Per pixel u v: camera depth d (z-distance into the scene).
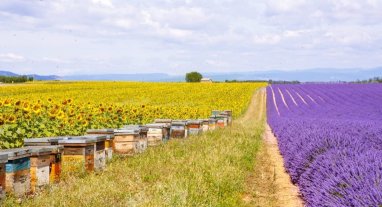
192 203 8.36
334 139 12.28
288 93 85.94
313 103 63.69
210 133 23.78
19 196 8.30
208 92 74.69
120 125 22.19
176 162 13.09
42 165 9.03
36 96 51.44
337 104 58.91
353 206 6.24
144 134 16.08
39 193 8.80
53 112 17.22
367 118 37.53
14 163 8.10
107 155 13.09
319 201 7.36
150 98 61.69
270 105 64.06
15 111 16.02
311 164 10.36
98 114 22.61
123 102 54.56
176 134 21.31
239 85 99.50
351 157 9.01
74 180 9.83
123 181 10.26
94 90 69.50
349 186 6.83
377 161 7.62
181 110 38.94
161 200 8.20
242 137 22.30
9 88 68.62
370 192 6.00
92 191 8.93
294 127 22.17
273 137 27.27
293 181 12.16
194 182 10.20
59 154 9.88
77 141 10.62
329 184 7.38
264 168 14.86
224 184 10.64
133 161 13.28
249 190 11.16
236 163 13.75
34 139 10.58
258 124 36.88
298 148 13.57
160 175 11.08
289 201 10.02
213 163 12.68
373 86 88.56
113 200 8.44
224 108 51.06
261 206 9.57
